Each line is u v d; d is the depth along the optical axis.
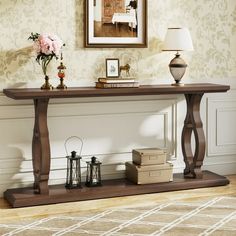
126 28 5.26
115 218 4.44
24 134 5.04
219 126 5.67
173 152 5.52
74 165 4.99
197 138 5.25
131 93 4.89
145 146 5.42
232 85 5.67
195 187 5.21
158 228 4.23
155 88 4.96
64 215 4.51
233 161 5.71
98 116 5.24
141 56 5.34
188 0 5.44
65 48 5.10
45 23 5.03
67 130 5.16
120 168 5.35
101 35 5.18
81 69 5.16
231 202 4.81
